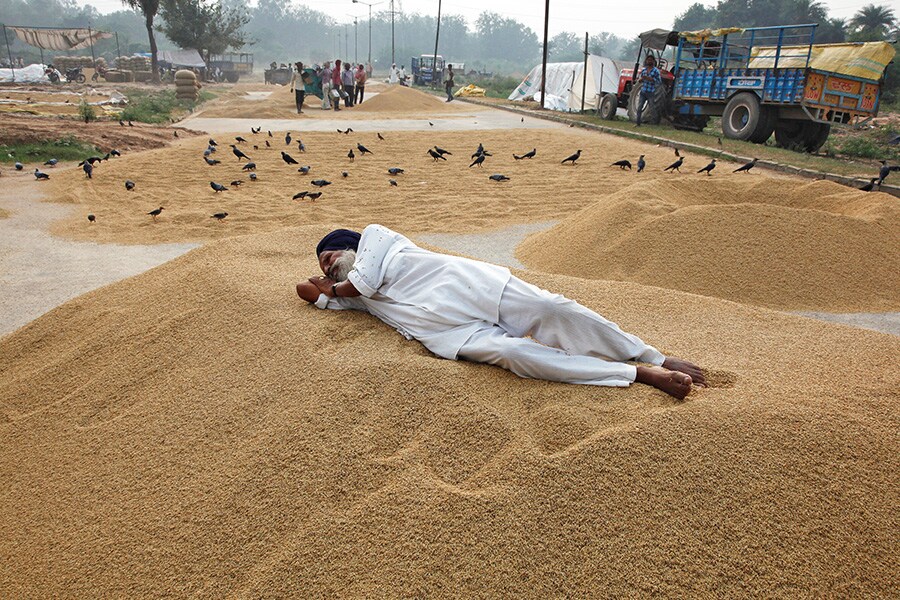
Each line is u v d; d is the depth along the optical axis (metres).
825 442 2.78
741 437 2.76
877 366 3.63
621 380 3.11
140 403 3.40
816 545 2.40
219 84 54.88
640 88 20.12
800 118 15.73
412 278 3.50
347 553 2.35
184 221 8.73
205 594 2.32
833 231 6.45
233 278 4.34
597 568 2.28
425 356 3.33
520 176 12.31
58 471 3.09
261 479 2.68
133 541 2.59
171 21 57.12
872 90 15.78
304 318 3.71
